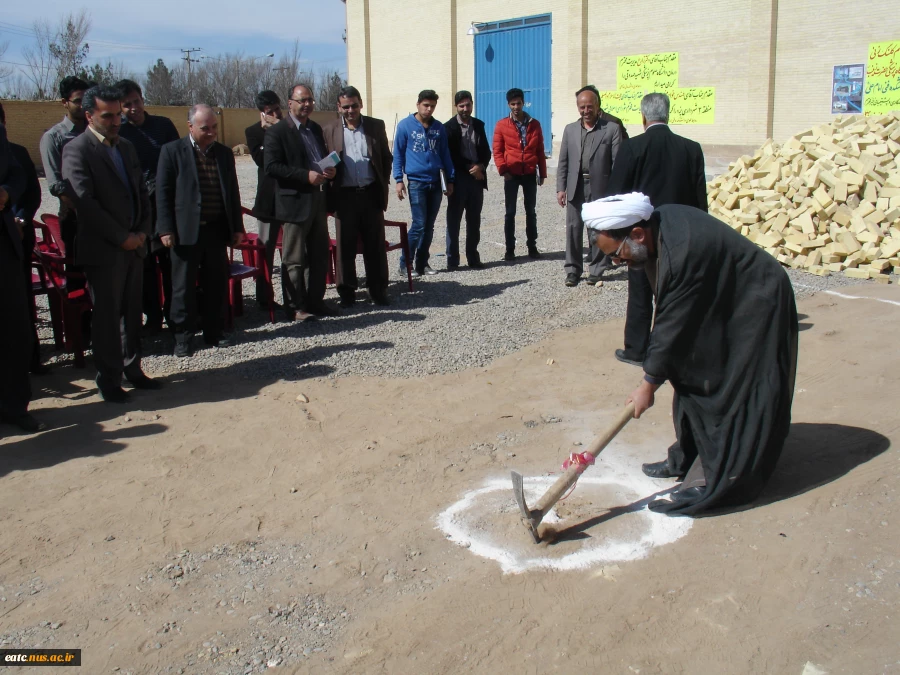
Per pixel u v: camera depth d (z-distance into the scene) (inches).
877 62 650.2
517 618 127.1
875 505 156.3
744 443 149.7
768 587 132.5
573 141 337.4
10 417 203.6
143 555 148.3
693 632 122.4
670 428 199.5
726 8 733.3
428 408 215.5
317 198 290.8
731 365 149.2
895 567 136.3
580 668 115.6
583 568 140.4
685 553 143.4
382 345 269.9
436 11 1002.7
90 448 193.6
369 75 1133.7
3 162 198.1
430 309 316.2
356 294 344.8
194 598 135.2
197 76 2396.7
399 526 156.5
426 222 376.2
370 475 177.9
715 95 754.8
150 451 191.8
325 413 213.3
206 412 215.2
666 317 145.6
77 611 132.3
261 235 308.5
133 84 271.3
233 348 269.9
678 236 144.4
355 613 130.1
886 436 186.9
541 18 885.2
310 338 279.6
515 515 158.9
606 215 146.6
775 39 708.7
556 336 279.3
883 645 117.9
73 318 249.1
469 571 140.7
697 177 240.1
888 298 309.6
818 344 257.4
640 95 812.6
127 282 223.6
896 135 381.7
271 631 126.2
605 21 828.6
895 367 232.2
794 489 164.4
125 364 229.8
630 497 165.2
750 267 147.2
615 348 263.7
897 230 350.9
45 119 1098.1
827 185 377.1
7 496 170.6
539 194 698.2
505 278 370.6
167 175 248.8
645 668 115.2
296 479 177.0
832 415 201.8
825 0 673.6
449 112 1012.5
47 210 629.3
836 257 359.6
